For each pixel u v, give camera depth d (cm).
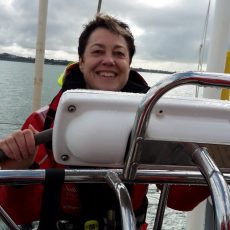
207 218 272
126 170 116
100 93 117
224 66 281
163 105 113
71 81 196
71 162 122
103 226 168
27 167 150
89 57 196
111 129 113
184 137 113
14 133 141
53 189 121
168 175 122
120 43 196
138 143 108
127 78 202
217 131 115
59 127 116
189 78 98
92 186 165
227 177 119
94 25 198
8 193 172
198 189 189
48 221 123
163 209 176
